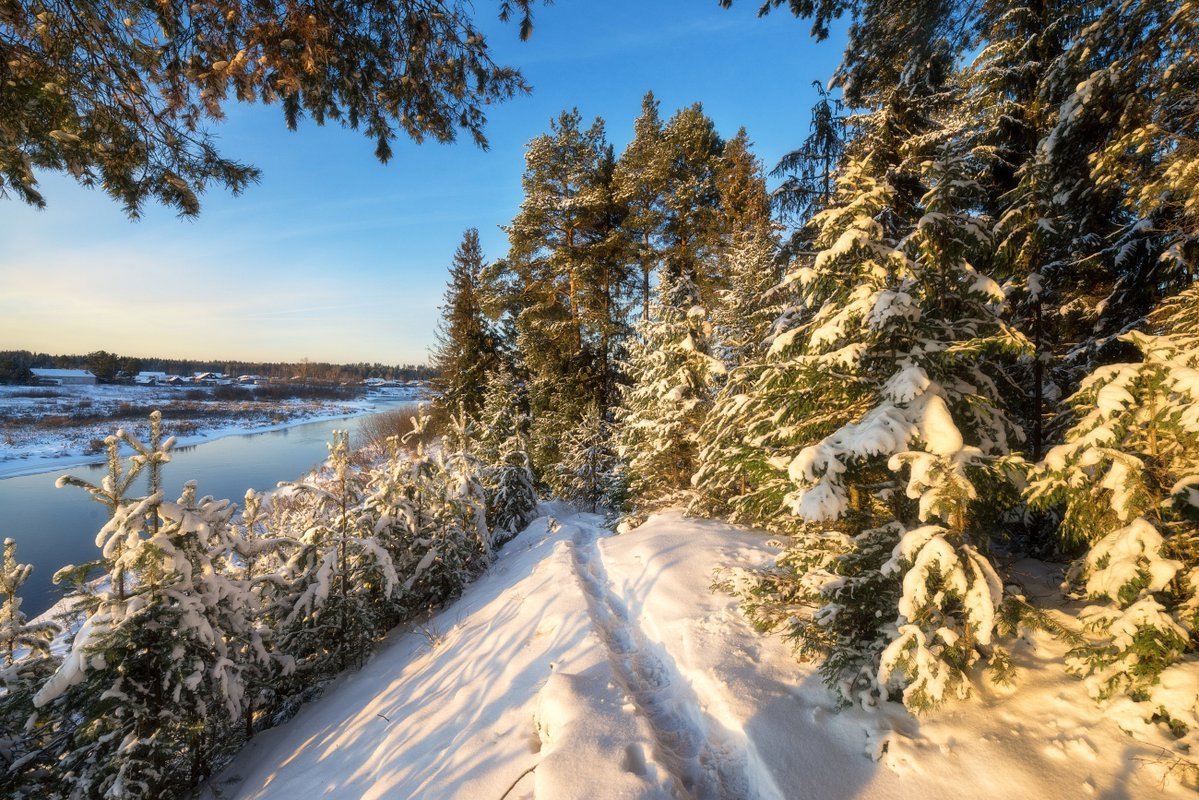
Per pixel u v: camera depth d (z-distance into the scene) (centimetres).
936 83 830
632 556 659
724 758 322
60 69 327
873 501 430
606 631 521
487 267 1970
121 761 443
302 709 630
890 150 769
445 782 347
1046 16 741
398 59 456
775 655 400
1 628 536
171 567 487
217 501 572
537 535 1109
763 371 458
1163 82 557
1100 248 716
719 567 546
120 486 494
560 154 1931
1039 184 604
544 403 1909
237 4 362
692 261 1855
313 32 386
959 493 316
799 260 931
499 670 491
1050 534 573
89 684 458
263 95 422
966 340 386
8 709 462
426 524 889
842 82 909
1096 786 263
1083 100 618
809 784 279
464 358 2389
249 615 612
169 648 474
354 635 695
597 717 343
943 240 402
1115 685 298
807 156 1029
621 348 1883
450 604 839
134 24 341
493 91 489
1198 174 476
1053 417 638
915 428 348
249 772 527
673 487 955
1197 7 510
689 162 1977
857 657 345
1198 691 272
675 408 934
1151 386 314
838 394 441
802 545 403
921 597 307
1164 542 297
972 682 347
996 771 276
